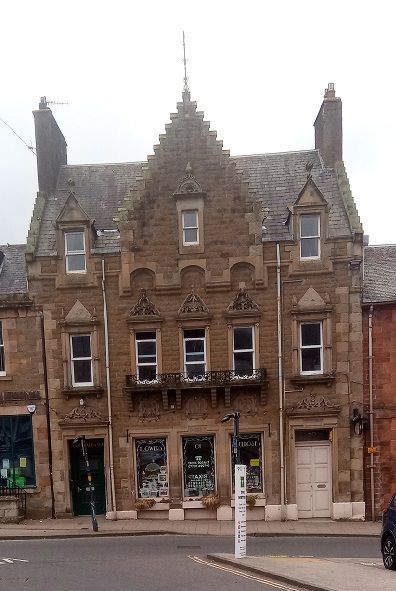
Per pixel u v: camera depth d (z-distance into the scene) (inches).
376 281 823.1
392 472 783.1
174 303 797.2
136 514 790.5
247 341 799.1
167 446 794.8
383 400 786.2
